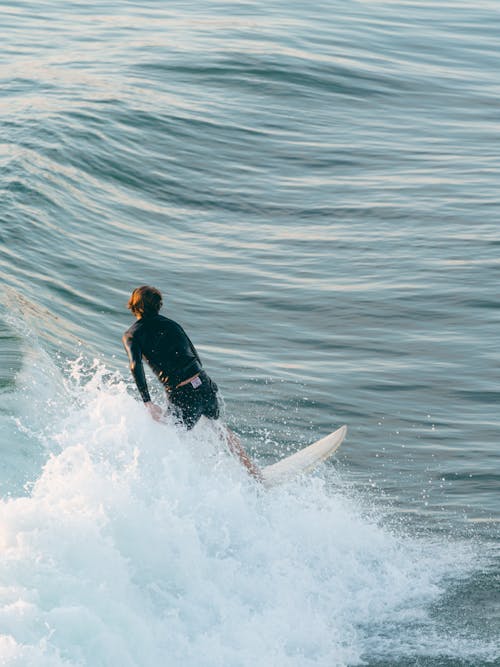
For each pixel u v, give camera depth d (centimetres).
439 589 2403
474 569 2516
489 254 5156
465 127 7788
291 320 4362
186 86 8019
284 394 3653
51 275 4531
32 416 2692
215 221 5650
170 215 5675
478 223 5641
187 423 2714
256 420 3444
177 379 2708
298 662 2023
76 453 2403
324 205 5925
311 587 2341
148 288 2744
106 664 1736
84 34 9875
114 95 7369
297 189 6191
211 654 1953
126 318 4262
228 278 4794
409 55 9919
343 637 2166
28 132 6262
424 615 2273
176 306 4434
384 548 2603
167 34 9894
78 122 6600
